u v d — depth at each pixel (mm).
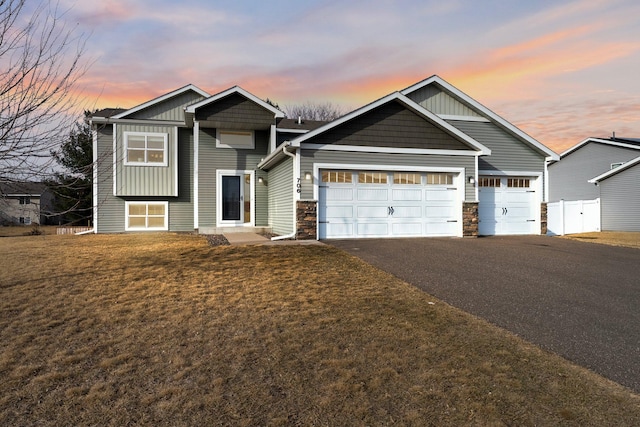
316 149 11750
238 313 5145
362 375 3516
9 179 5840
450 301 5777
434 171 12609
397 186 12398
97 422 2816
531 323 4902
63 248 10555
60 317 4984
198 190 15836
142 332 4516
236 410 2967
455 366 3701
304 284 6582
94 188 15547
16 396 3156
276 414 2920
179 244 11234
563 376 3529
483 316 5141
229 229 15188
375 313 5172
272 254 9148
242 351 4008
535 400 3121
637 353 4059
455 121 14820
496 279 7078
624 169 20812
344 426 2779
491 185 14500
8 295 5895
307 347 4117
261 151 16547
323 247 10141
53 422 2814
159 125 15789
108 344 4184
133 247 10664
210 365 3709
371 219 12180
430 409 2994
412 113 12500
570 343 4297
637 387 3352
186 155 16375
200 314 5105
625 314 5277
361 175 12133
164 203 16203
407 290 6289
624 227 20766
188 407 3002
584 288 6566
